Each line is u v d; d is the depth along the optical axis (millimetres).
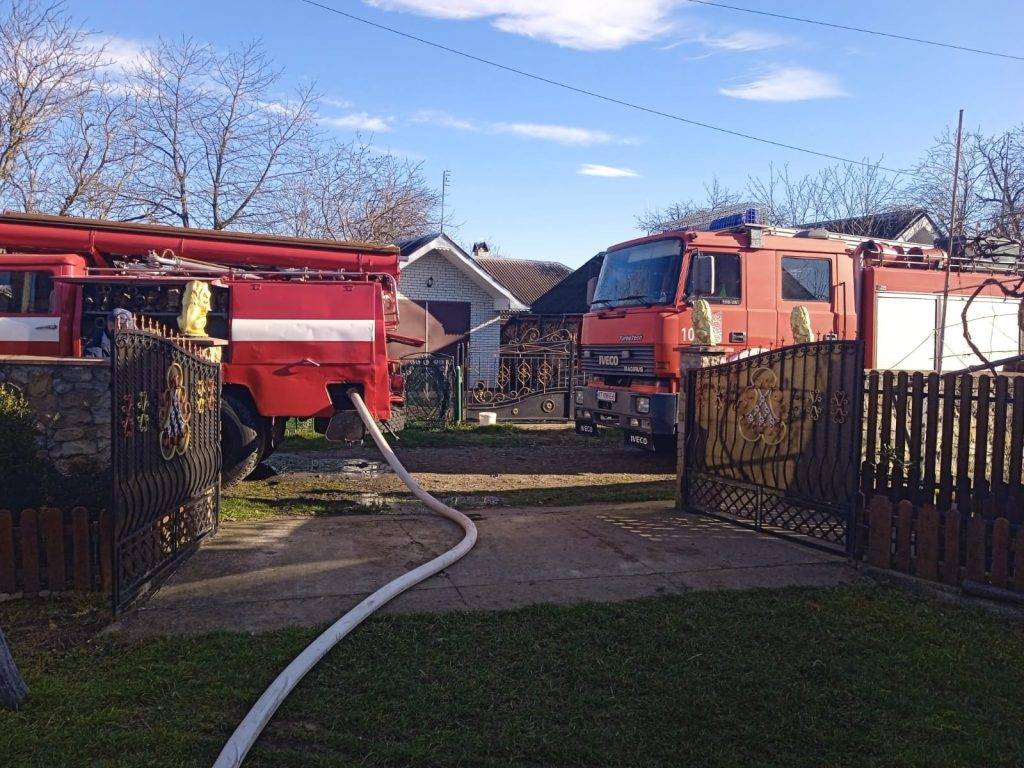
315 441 13070
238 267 10102
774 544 6926
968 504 5777
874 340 11102
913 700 4070
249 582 5629
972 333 11641
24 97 17609
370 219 26172
